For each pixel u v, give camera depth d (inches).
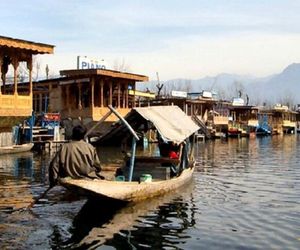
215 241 453.1
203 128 2171.5
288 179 890.1
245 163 1202.0
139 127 821.9
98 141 922.1
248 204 631.2
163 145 789.9
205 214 564.1
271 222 529.3
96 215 539.2
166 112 787.4
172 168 741.3
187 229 495.2
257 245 441.1
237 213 573.3
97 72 1651.1
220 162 1222.9
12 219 513.7
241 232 485.7
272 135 3257.9
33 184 752.3
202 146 1889.8
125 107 1919.3
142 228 494.6
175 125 737.0
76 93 1819.6
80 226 492.7
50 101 1833.2
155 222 518.9
